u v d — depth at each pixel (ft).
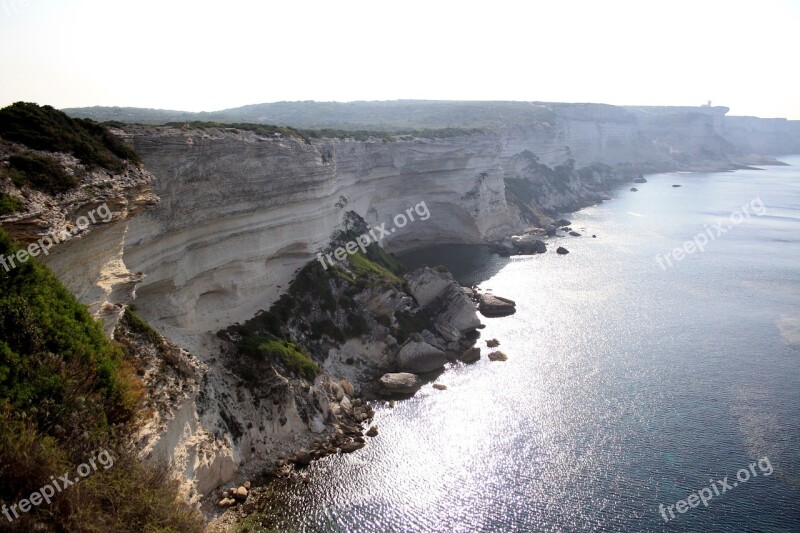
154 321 121.90
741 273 258.98
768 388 150.10
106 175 84.07
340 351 162.71
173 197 119.34
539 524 100.94
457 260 280.92
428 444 125.39
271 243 157.79
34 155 75.05
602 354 172.55
